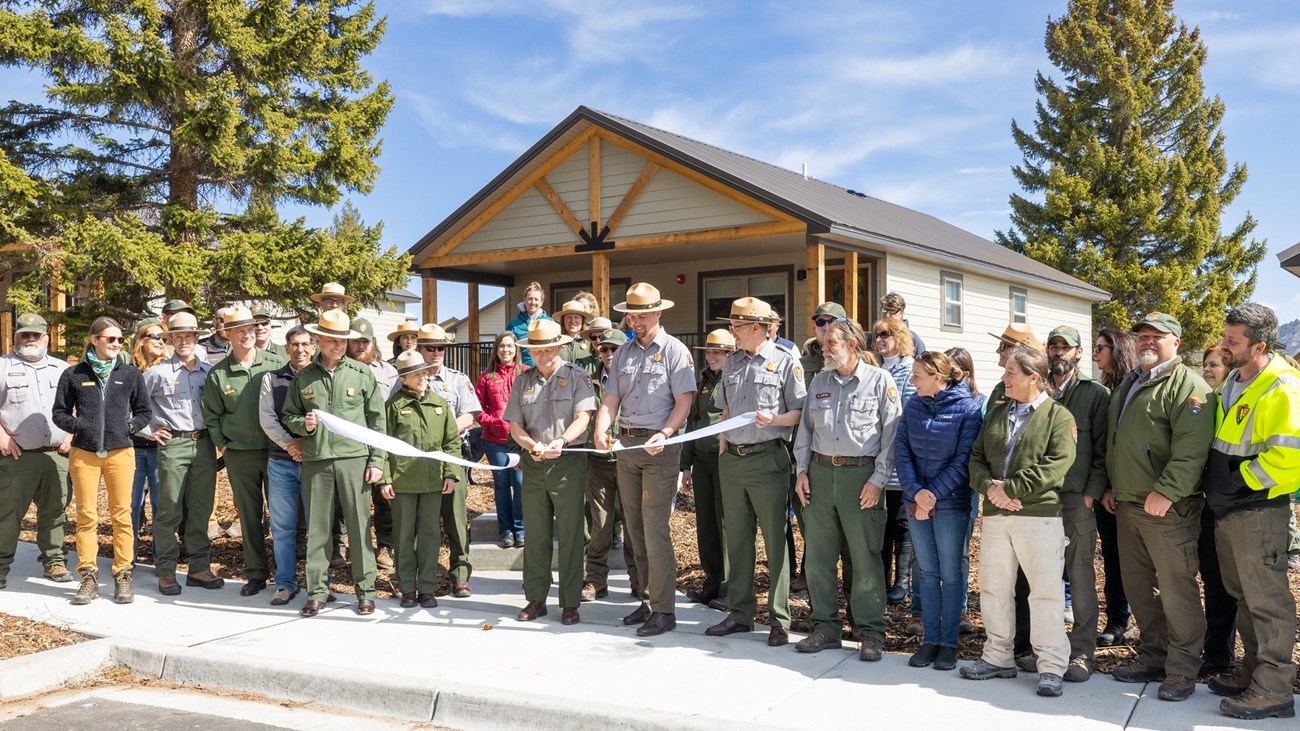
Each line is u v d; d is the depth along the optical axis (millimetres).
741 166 16016
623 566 8422
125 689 5422
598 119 14656
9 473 7148
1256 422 4461
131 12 13406
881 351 6555
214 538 9070
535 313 8820
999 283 18734
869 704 4691
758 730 4301
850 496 5539
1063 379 5410
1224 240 36031
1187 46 36125
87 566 6859
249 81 14375
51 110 14492
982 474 5094
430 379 7895
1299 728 4324
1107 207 33250
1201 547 5184
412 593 6922
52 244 13109
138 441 7926
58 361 7582
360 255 14711
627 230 14891
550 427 6465
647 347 6352
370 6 16234
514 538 8438
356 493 6707
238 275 13727
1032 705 4672
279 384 6816
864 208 17250
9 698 5227
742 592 6066
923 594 5402
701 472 6902
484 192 15930
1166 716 4500
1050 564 4887
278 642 5918
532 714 4695
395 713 5004
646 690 4934
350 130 15812
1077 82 36250
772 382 5891
